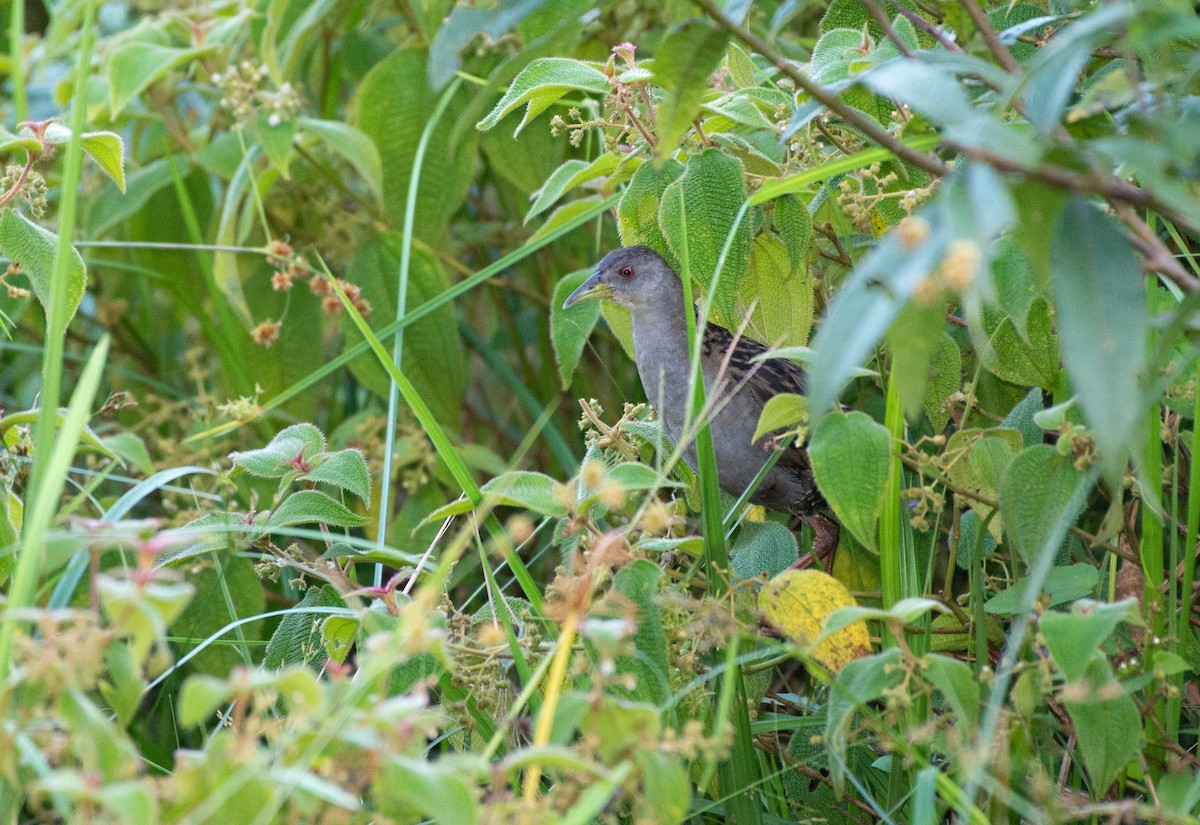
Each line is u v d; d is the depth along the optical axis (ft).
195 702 11.94
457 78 30.14
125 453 22.99
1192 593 18.94
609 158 23.81
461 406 35.53
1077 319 11.97
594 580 15.55
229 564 24.71
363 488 20.62
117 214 31.86
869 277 11.84
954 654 22.75
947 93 12.26
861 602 24.95
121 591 12.28
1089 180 12.48
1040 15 21.88
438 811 11.96
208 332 34.17
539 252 35.70
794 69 14.70
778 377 27.17
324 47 35.83
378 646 13.98
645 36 31.27
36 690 13.12
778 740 21.68
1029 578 17.95
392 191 32.01
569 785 14.74
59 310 16.47
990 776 16.74
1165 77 15.83
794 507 26.96
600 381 35.99
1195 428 17.62
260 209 28.45
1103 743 15.43
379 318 31.24
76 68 31.48
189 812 12.43
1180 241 20.16
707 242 21.21
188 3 36.83
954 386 21.80
